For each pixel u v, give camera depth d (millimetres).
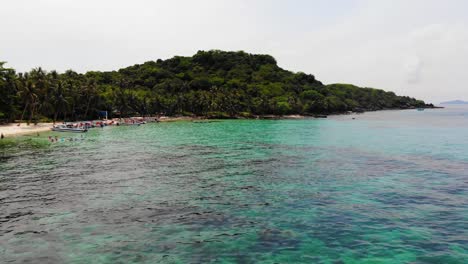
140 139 74438
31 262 16594
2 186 31594
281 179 34438
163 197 27844
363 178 34594
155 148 59062
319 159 46875
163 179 34625
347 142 68000
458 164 42375
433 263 16141
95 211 24234
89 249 18016
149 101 167125
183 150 56594
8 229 20828
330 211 23906
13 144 64250
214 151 55406
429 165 41750
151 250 17844
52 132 89000
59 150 56312
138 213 23781
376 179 34094
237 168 40500
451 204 25391
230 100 184125
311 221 21922
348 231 20172
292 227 20906
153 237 19547
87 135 83062
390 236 19375
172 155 50938
